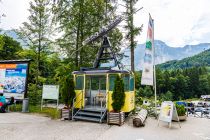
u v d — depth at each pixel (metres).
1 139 8.34
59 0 20.06
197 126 11.41
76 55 20.39
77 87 13.80
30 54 21.25
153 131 10.14
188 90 111.06
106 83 13.03
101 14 21.09
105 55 16.56
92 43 20.86
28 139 8.44
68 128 10.52
